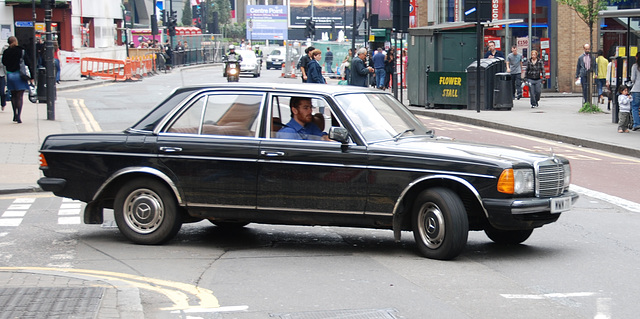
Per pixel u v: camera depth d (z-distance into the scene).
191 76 48.50
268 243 8.62
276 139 8.06
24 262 7.60
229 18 135.25
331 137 7.78
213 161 8.12
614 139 17.53
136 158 8.30
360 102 8.28
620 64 20.45
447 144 8.08
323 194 7.91
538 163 7.67
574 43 32.50
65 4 44.41
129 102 27.38
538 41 33.22
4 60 19.08
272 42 120.19
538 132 19.17
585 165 14.74
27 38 43.94
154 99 28.66
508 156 7.73
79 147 8.47
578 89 32.72
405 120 8.60
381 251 8.21
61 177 8.53
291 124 8.15
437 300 6.34
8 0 42.19
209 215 8.23
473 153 7.74
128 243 8.48
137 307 5.75
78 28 48.69
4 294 6.02
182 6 127.31
